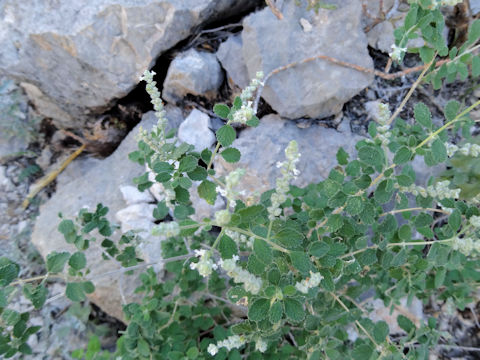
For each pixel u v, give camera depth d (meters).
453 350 0.37
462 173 0.33
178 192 0.23
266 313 0.19
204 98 0.43
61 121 0.48
